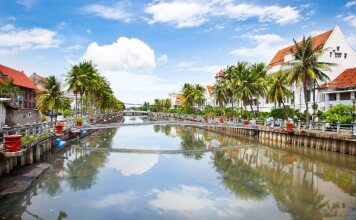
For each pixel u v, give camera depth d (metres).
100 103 83.38
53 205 15.30
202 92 85.88
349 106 35.38
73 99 87.25
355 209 15.40
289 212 14.98
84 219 13.68
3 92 36.59
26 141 21.47
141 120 100.81
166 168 24.45
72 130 36.56
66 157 28.33
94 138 45.09
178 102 142.62
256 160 28.50
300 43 60.44
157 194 17.52
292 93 52.19
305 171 23.70
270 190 18.56
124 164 25.72
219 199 16.80
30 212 14.27
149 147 36.69
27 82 68.00
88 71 53.44
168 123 43.09
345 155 29.44
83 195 16.98
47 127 30.16
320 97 48.94
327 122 34.00
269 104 63.62
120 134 53.03
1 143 17.48
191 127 72.19
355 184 20.02
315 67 38.97
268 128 42.78
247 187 19.16
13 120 30.12
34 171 20.92
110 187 18.67
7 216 13.68
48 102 42.50
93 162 26.25
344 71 49.72
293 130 37.47
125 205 15.59
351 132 29.14
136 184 19.48
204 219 14.02
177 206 15.61
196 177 21.58
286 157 30.19
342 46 52.81
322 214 14.66
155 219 13.91
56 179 20.22
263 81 52.59
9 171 19.59
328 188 19.06
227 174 22.59
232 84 56.53
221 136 51.50
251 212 14.92
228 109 67.38
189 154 31.67
